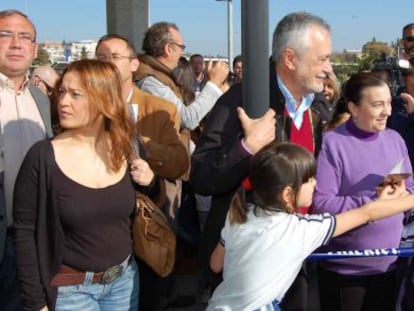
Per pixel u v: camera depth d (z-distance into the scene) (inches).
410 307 111.9
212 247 107.2
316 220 91.0
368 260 110.8
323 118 118.8
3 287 117.8
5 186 118.2
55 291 95.2
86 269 96.1
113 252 98.0
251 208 90.9
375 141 111.3
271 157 88.9
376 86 108.1
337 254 107.3
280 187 88.6
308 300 164.9
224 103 102.3
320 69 101.3
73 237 95.1
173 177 142.6
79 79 94.7
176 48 183.2
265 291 86.7
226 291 90.5
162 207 121.6
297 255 87.9
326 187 109.4
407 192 105.0
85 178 94.9
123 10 255.4
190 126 176.2
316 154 112.9
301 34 99.7
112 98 96.9
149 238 108.0
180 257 168.4
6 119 119.4
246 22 88.9
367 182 109.5
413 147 144.8
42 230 92.9
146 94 148.3
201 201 174.4
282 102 106.0
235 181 96.9
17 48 118.8
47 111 125.1
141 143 117.6
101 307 101.0
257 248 87.4
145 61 179.8
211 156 100.2
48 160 92.4
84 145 96.9
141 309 122.6
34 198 92.6
